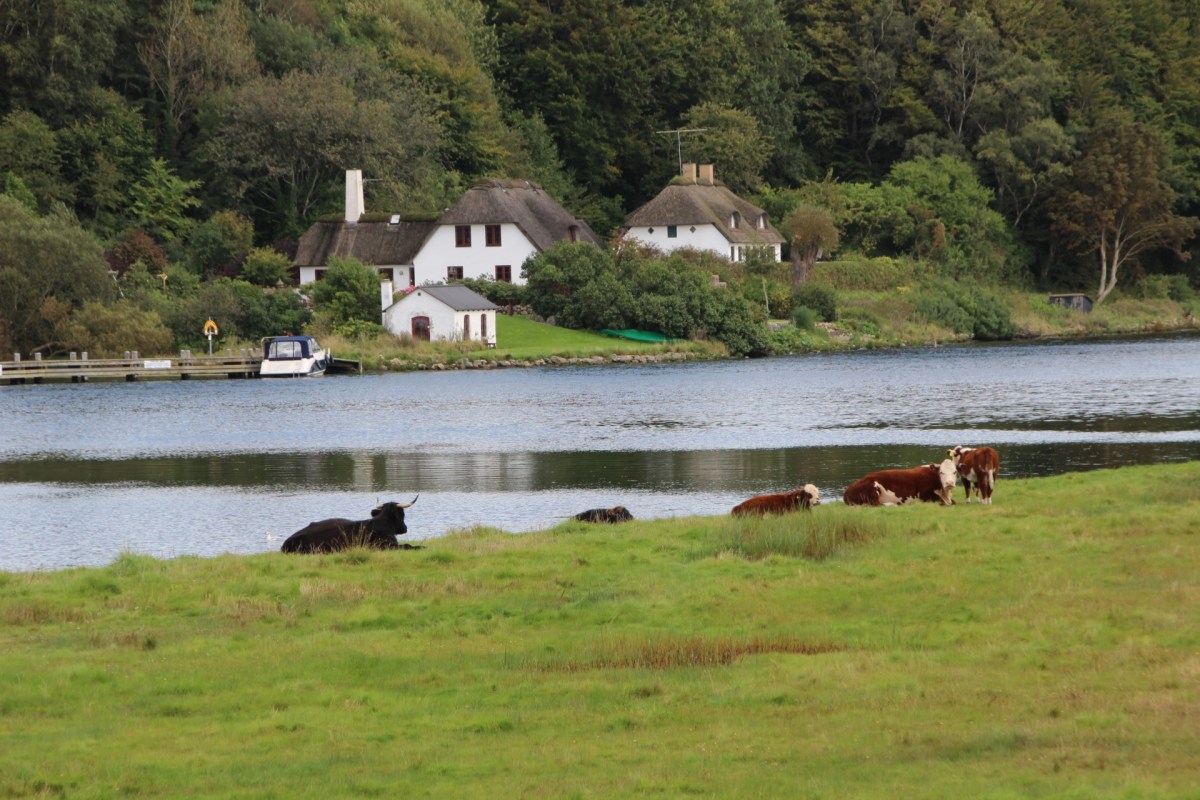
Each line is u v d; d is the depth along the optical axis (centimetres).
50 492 4006
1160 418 5106
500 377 8206
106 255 10206
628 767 1304
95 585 2234
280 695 1585
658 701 1531
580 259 10481
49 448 5162
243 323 9575
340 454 4738
